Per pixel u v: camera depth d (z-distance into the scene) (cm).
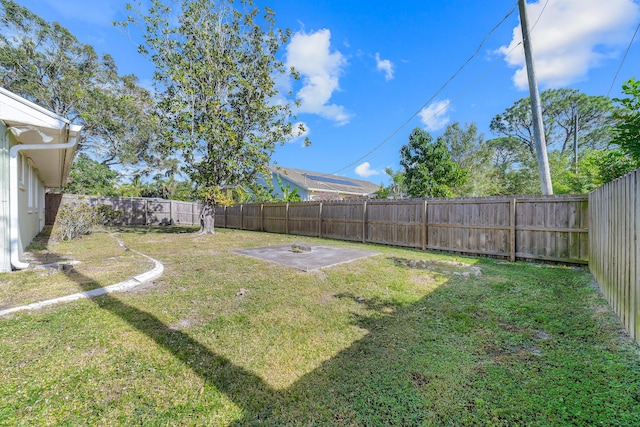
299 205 1139
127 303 321
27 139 515
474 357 218
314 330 265
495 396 172
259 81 1014
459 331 263
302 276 453
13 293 338
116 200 1566
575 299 346
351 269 505
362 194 2317
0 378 182
